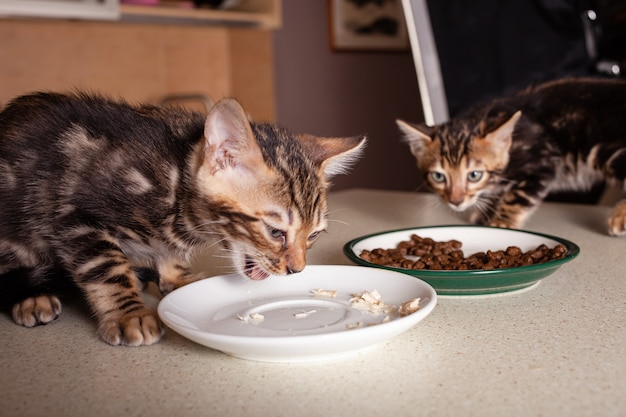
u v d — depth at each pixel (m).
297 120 2.02
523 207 1.01
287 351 0.47
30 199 0.61
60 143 0.61
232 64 1.79
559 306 0.59
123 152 0.61
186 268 0.69
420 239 0.73
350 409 0.44
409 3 1.48
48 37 1.52
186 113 0.67
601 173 1.06
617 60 1.36
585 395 0.45
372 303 0.56
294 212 0.62
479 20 1.45
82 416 0.44
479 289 0.61
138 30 1.64
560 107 1.09
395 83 2.30
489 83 1.47
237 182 0.61
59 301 0.62
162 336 0.55
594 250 0.77
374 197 1.15
